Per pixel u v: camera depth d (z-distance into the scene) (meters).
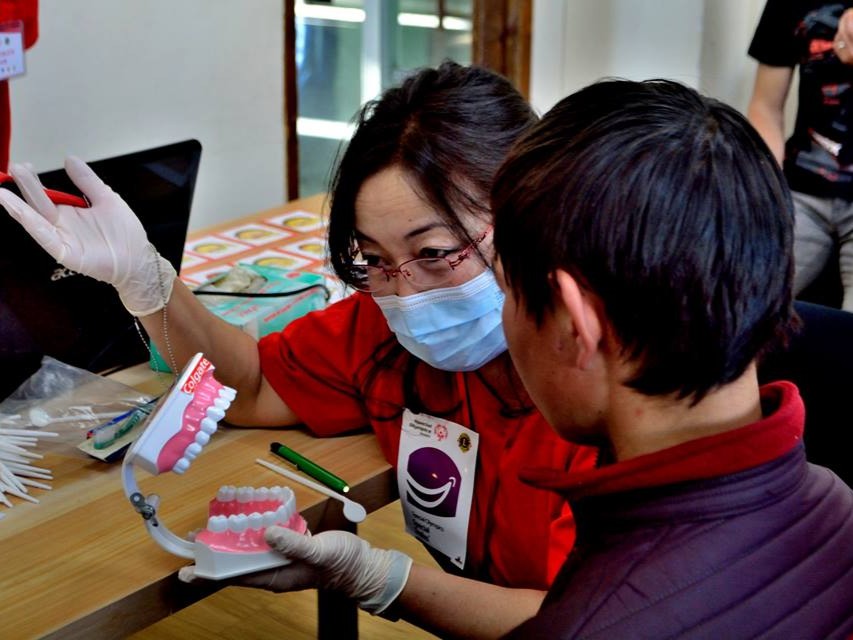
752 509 0.68
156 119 2.98
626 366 0.71
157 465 1.00
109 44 2.79
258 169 3.35
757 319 0.69
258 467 1.27
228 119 3.19
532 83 4.03
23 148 2.67
